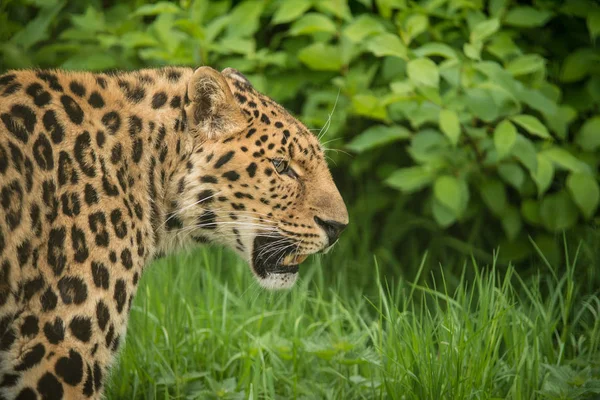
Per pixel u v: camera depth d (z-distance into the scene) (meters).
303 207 8.04
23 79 6.97
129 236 7.14
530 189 11.48
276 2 11.75
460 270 11.66
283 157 7.81
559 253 10.95
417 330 9.09
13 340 6.68
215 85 7.45
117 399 8.67
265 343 9.23
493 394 8.40
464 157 11.12
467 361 8.45
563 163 10.25
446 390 8.19
